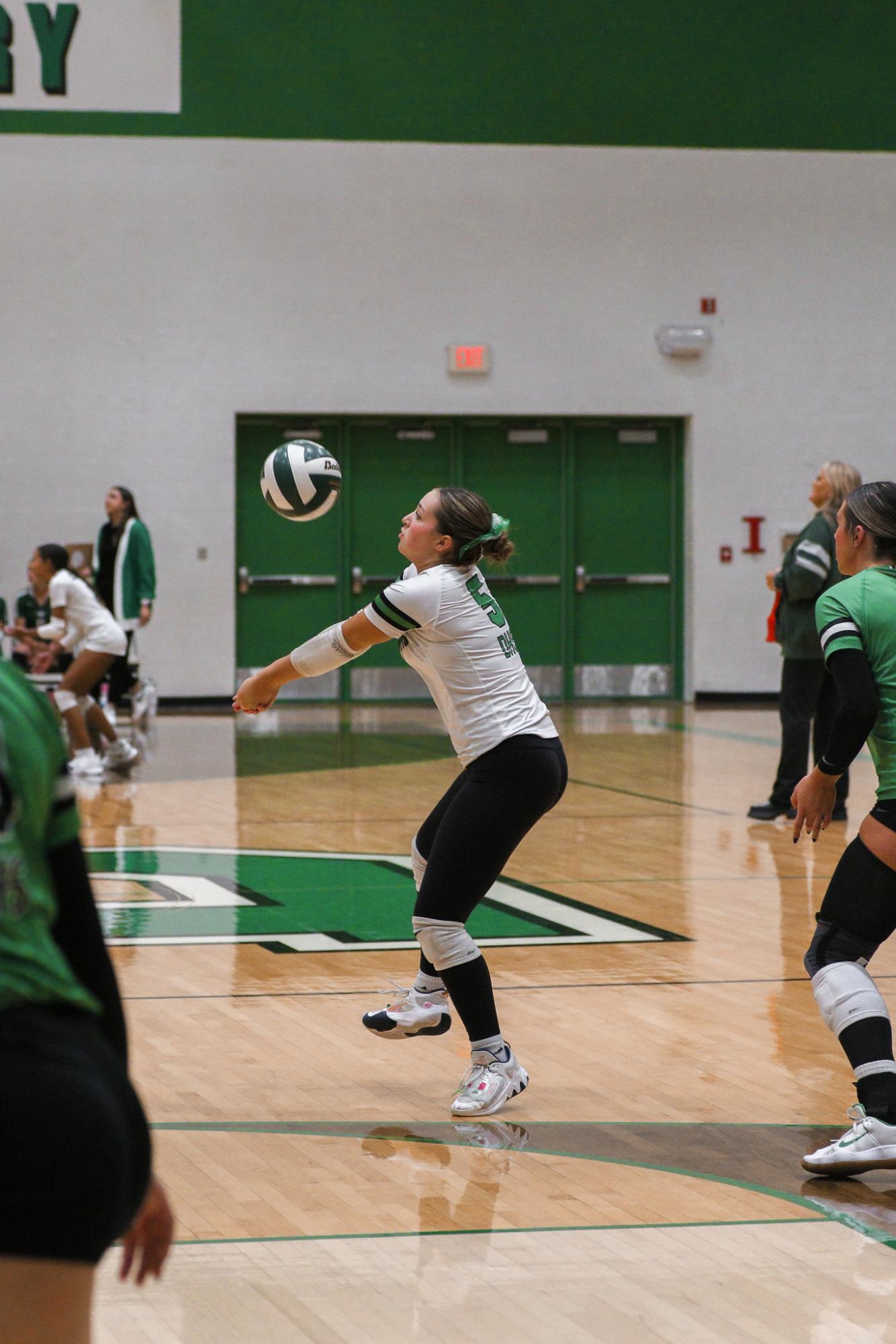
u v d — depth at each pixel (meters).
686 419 22.39
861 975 4.73
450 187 21.58
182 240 21.05
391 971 7.27
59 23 20.64
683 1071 5.77
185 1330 3.56
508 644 5.31
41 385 20.84
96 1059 2.07
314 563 21.92
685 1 21.81
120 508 18.08
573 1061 5.88
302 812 12.12
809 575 11.33
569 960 7.51
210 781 13.95
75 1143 1.97
